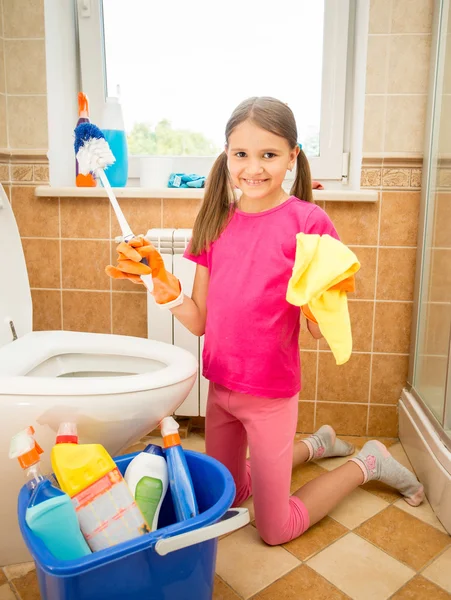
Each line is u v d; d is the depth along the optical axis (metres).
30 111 1.64
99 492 0.85
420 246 1.56
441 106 1.43
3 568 1.11
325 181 1.79
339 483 1.25
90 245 1.68
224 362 1.09
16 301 1.31
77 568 0.71
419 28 1.52
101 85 1.80
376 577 1.09
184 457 0.95
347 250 0.88
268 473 1.10
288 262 1.02
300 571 1.10
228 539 1.21
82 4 1.74
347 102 1.74
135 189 1.61
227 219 1.10
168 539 0.75
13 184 1.67
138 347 1.22
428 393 1.47
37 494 0.83
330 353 1.68
